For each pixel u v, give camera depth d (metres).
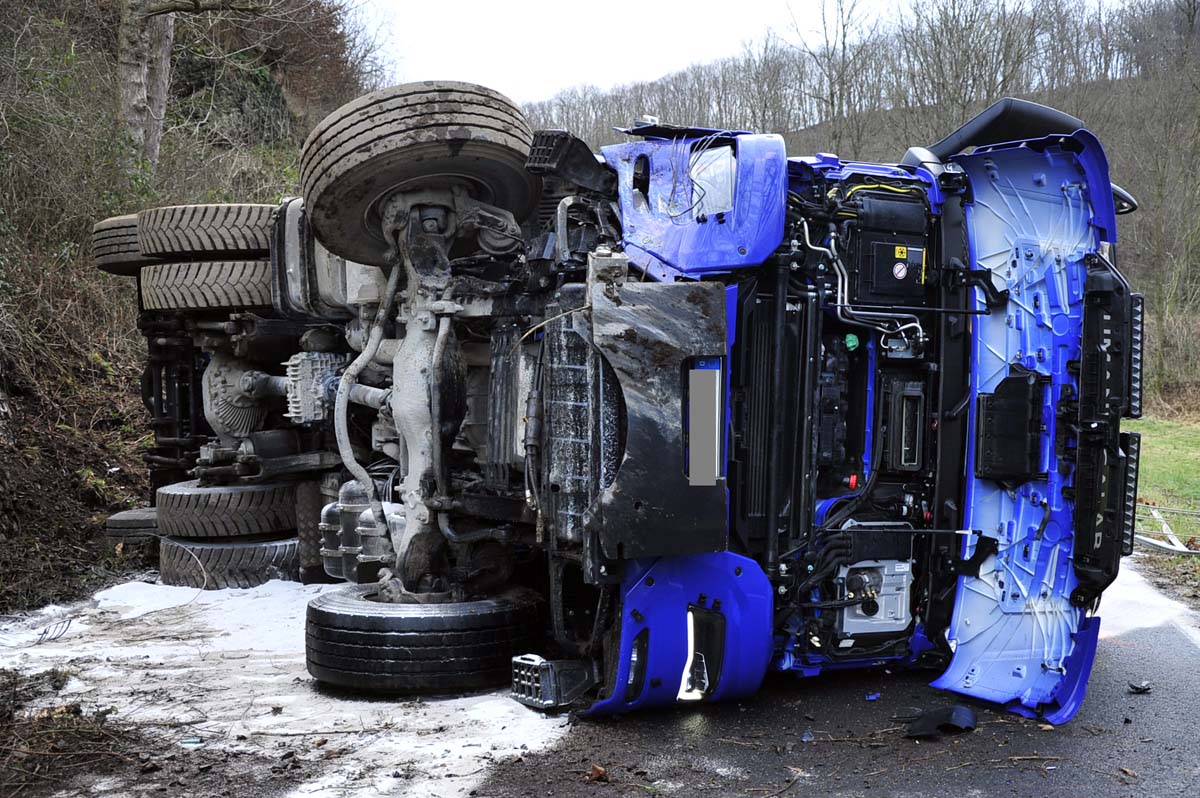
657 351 4.41
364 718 4.86
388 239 5.80
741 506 4.87
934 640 5.24
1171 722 4.90
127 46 15.27
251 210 8.05
